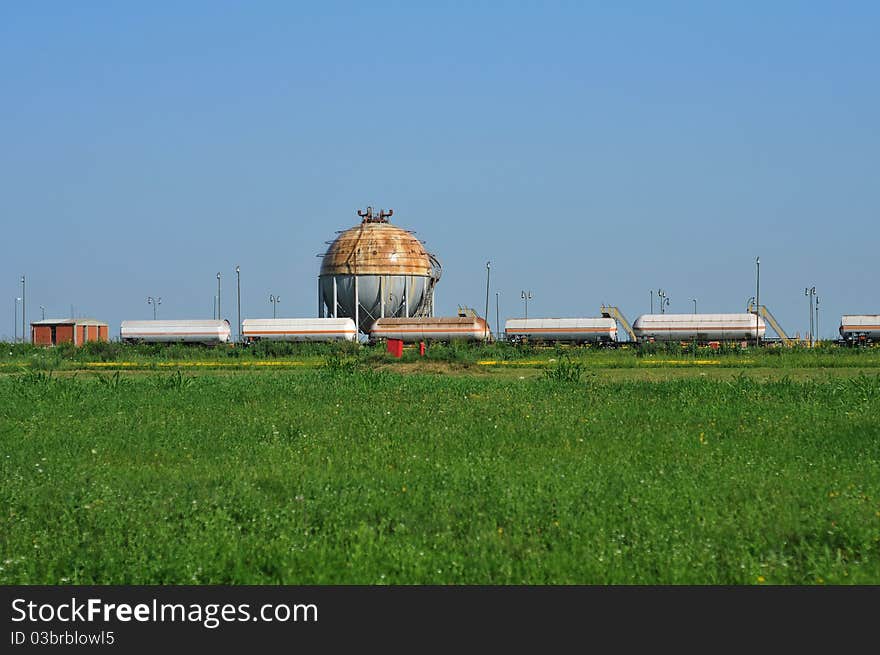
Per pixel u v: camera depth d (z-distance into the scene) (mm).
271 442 28875
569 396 40750
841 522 18016
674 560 16125
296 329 121812
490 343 121688
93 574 16734
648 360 87438
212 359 97000
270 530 18344
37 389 43938
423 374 66625
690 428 30734
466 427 30969
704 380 46750
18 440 29094
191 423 32531
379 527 18203
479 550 16938
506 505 19500
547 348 109062
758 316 118812
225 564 16688
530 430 30141
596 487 20844
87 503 20078
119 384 48781
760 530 17859
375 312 129625
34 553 17297
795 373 69938
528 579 15820
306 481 22031
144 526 18422
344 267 129375
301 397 41656
